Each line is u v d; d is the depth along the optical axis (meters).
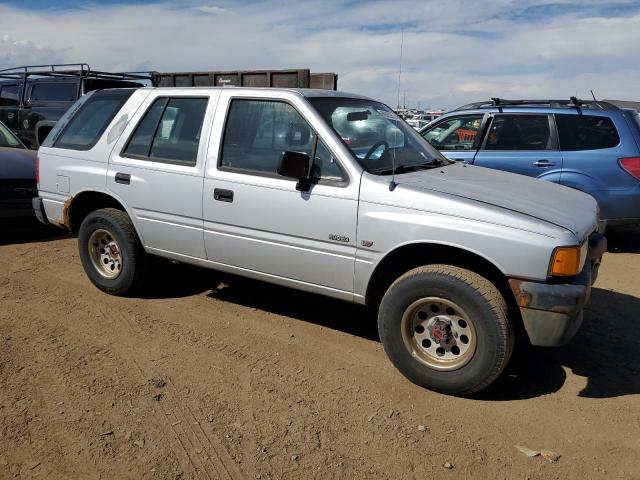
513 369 3.89
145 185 4.64
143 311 4.80
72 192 5.12
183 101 4.57
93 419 3.19
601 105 6.90
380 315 3.64
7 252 6.64
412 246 3.54
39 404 3.32
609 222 6.72
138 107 4.83
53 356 3.94
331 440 3.05
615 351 4.18
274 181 3.98
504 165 6.98
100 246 5.15
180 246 4.59
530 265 3.20
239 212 4.14
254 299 5.13
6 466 2.78
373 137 4.20
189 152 4.46
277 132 4.06
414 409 3.37
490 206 3.37
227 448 2.96
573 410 3.38
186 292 5.27
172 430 3.10
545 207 3.52
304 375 3.75
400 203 3.52
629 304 5.14
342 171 3.75
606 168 6.61
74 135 5.24
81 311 4.78
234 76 11.05
